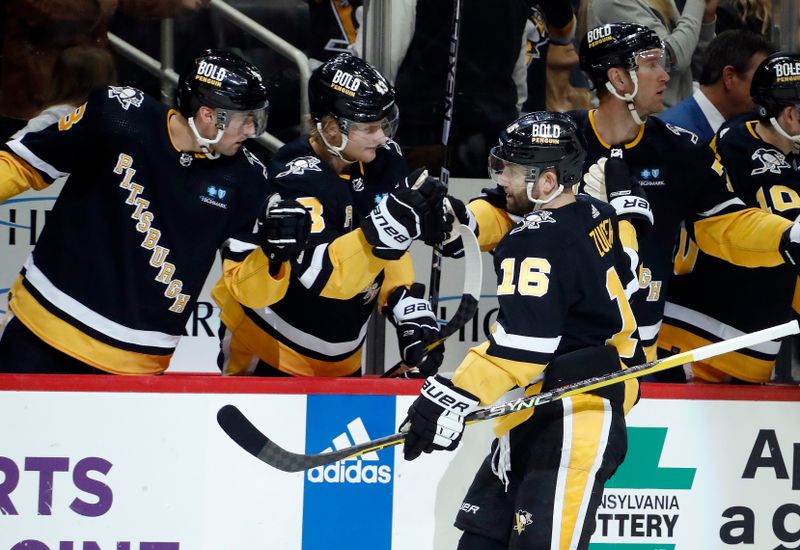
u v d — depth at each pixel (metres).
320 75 10.54
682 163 11.71
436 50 13.18
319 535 11.15
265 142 13.14
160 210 10.51
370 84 10.42
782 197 11.84
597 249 9.41
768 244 11.30
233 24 12.88
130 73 12.80
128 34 12.69
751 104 13.12
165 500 10.88
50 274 10.64
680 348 12.55
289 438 11.03
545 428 9.39
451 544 11.34
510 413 9.41
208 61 10.20
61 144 10.30
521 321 8.98
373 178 11.23
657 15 13.45
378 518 11.23
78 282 10.59
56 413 10.66
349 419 11.10
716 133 12.48
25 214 12.83
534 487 9.29
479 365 9.06
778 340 12.43
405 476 11.24
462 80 13.27
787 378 12.95
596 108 12.62
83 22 12.49
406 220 9.87
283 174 10.74
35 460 10.68
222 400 10.89
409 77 13.20
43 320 10.66
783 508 11.61
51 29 12.41
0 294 12.90
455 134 13.39
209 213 10.59
